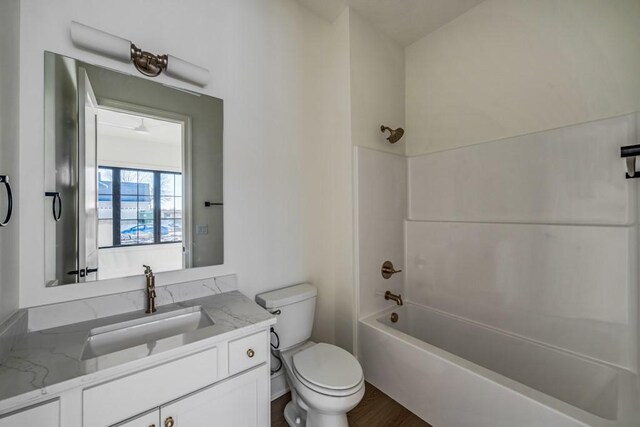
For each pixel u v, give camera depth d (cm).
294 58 183
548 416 105
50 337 96
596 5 138
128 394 83
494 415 120
